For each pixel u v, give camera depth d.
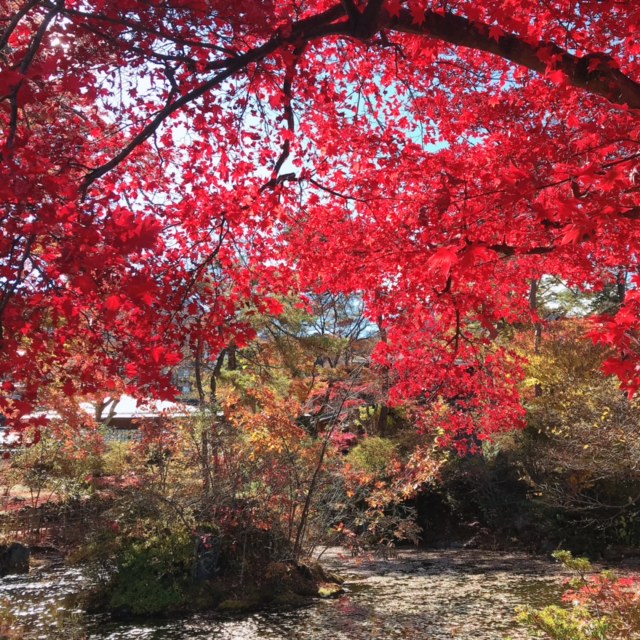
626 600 4.77
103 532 9.91
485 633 7.69
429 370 6.26
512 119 4.72
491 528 14.97
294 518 11.43
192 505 10.38
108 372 3.73
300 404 11.99
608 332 3.16
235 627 8.22
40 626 8.24
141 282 2.69
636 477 11.04
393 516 12.98
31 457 14.20
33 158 2.54
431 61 4.78
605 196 2.63
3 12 3.43
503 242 3.96
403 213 4.96
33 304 3.11
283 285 5.23
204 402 11.36
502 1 3.46
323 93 4.63
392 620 8.42
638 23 3.58
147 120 4.36
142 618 8.65
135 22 3.35
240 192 4.59
